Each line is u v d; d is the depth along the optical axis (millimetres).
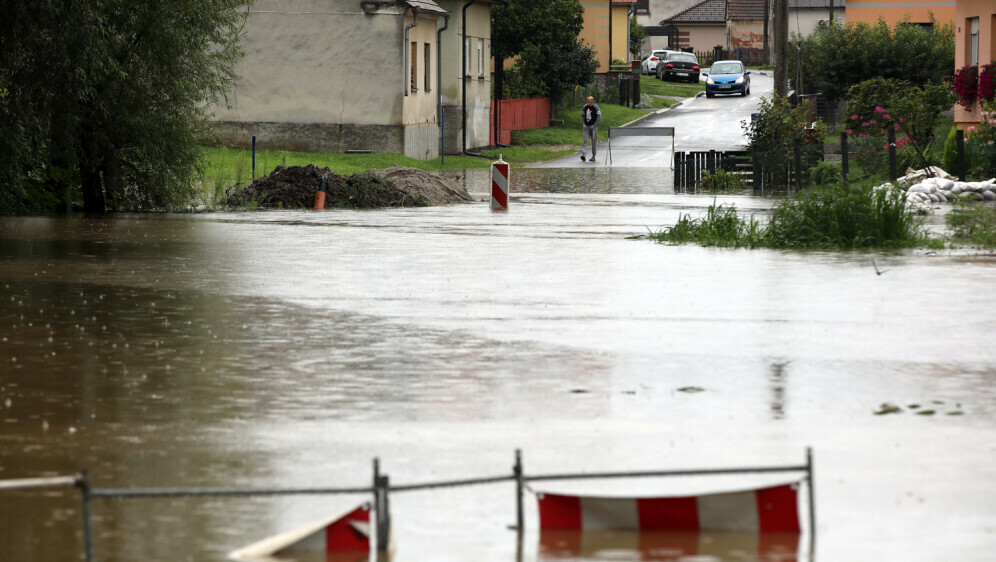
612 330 32750
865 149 97375
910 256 50781
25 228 64562
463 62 155625
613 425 22391
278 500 17875
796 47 171500
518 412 23406
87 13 66438
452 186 90938
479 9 162375
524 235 62281
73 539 16047
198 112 79750
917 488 18359
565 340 31234
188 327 33219
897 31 167125
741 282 42688
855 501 17734
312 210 82250
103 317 34906
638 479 18969
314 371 27359
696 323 33938
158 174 79188
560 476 16453
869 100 120562
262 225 68375
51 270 46062
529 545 15898
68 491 18219
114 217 73500
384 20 133375
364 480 18797
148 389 25469
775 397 24734
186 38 75875
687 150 154750
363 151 135125
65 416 23062
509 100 176375
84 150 75938
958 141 89250
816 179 100438
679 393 25156
